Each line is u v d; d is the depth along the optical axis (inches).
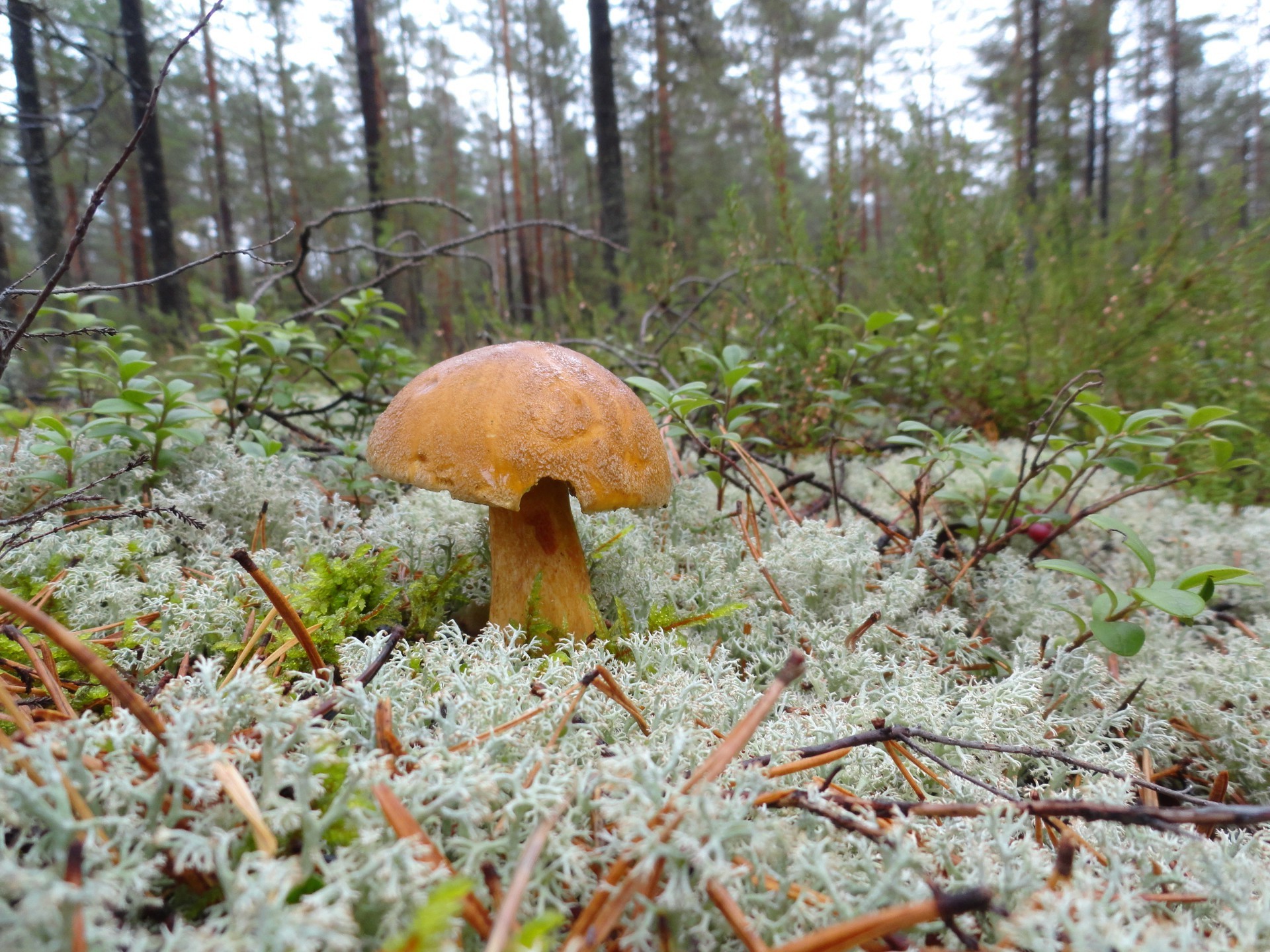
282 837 5.0
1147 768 7.2
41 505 9.9
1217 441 9.3
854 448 14.9
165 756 4.9
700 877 4.7
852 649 8.5
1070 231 19.8
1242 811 5.2
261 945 3.9
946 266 18.0
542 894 4.9
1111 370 14.7
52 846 4.5
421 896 4.4
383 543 9.6
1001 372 15.5
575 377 7.8
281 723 5.2
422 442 7.5
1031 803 5.5
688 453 14.1
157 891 4.9
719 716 7.0
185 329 26.9
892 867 5.1
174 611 7.5
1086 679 7.8
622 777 5.1
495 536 8.5
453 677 6.7
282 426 15.0
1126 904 5.0
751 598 9.6
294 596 7.8
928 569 10.2
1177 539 11.4
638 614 8.8
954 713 7.2
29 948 3.6
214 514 10.2
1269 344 14.3
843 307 13.0
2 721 6.0
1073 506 12.1
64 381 15.0
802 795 5.6
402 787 5.2
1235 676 8.0
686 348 15.2
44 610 7.7
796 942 4.4
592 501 7.5
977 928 5.1
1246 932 5.1
